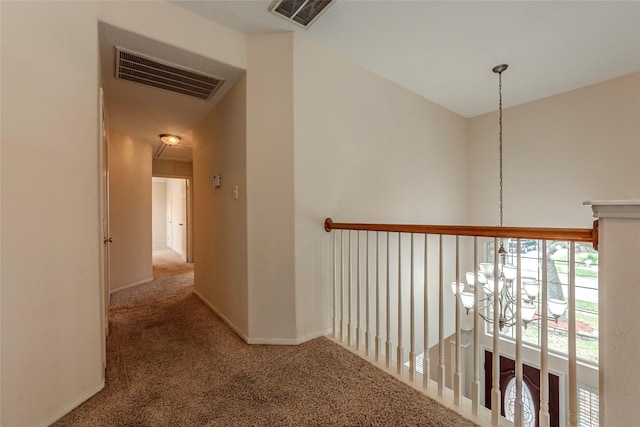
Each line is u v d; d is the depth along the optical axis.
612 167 2.89
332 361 1.91
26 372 1.26
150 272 4.40
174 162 5.84
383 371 1.79
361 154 2.63
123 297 3.45
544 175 3.35
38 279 1.32
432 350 4.04
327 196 2.37
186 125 3.43
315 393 1.56
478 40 2.26
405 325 3.03
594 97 2.99
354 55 2.46
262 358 1.95
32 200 1.30
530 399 3.36
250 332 2.20
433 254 3.34
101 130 1.90
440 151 3.54
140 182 4.20
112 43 1.84
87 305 1.54
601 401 1.00
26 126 1.28
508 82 2.95
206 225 3.12
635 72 2.74
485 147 3.85
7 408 1.20
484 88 3.09
